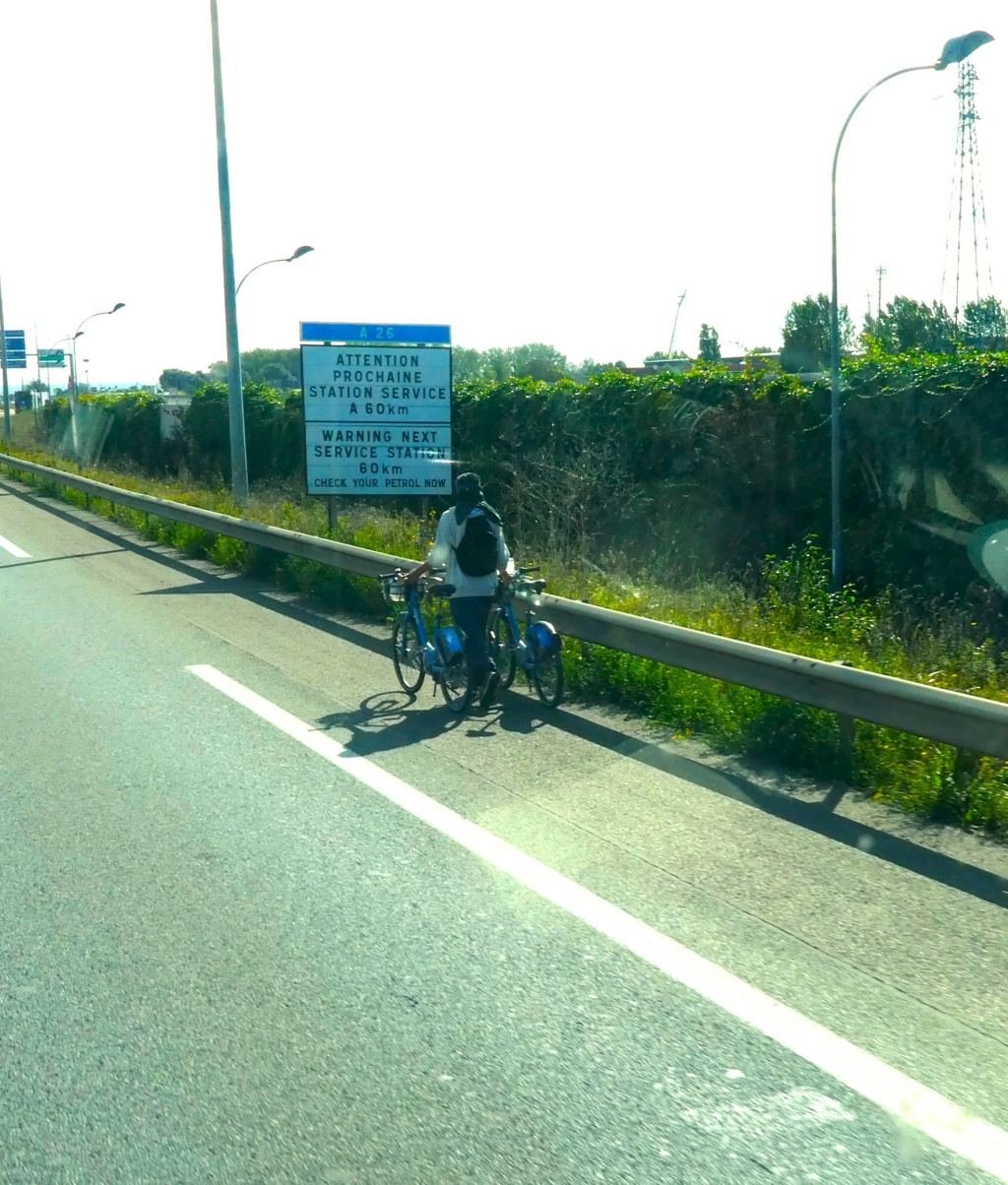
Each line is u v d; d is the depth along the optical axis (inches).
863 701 279.0
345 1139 142.1
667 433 713.0
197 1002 176.2
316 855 237.0
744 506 661.9
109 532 908.0
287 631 496.7
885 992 180.1
